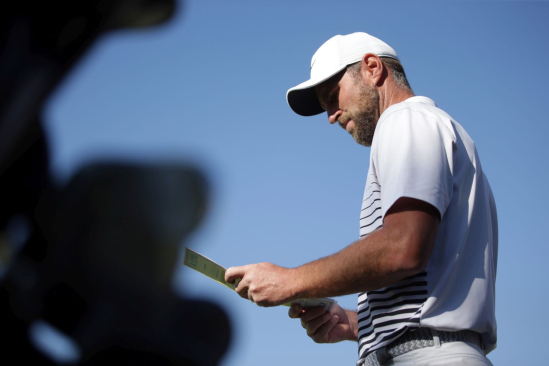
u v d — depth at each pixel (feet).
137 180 1.59
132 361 1.66
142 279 1.62
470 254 5.98
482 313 5.79
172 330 1.72
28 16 1.49
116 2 1.50
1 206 1.57
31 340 1.64
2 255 1.63
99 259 1.58
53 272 1.61
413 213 5.50
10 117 1.51
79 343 1.67
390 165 5.85
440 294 5.69
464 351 5.57
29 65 1.50
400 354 5.69
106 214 1.57
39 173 1.56
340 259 5.70
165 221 1.59
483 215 6.23
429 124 6.11
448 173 5.94
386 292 5.90
